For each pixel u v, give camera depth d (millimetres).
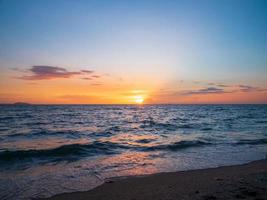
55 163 11758
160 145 17047
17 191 7656
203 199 6277
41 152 13820
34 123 35969
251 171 10227
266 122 39156
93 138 21172
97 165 11406
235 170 10492
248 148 16297
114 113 74000
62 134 23406
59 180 8906
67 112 78438
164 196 6840
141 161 12383
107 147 16312
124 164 11672
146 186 8195
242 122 39062
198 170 10625
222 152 14930
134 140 19766
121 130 27531
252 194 6488
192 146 16984
